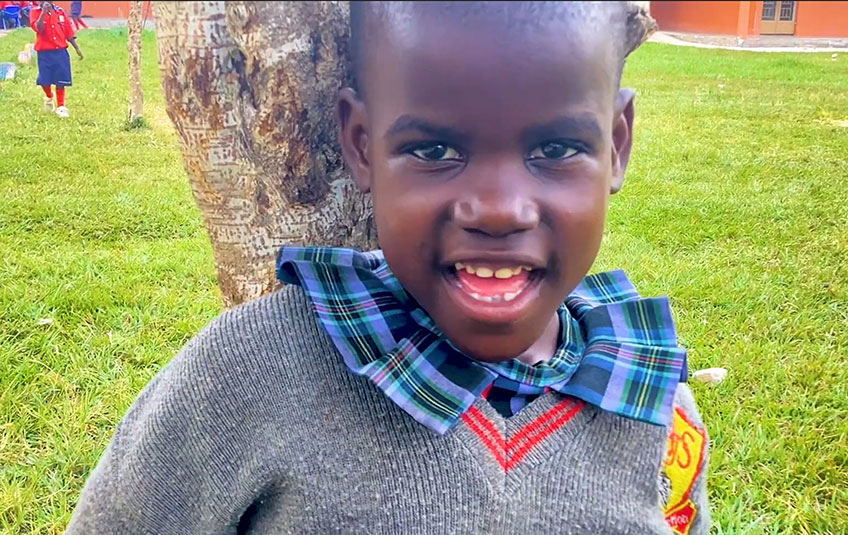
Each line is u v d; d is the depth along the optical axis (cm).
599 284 164
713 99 1216
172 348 400
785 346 414
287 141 157
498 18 104
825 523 292
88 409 344
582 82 109
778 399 364
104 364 380
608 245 546
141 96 940
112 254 520
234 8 144
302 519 130
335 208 168
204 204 163
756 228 595
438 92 107
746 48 1934
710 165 796
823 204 660
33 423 335
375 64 116
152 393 144
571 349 147
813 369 390
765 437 333
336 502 129
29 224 571
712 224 602
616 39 115
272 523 134
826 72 1552
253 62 149
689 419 159
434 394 130
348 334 134
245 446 134
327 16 150
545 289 121
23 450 321
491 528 130
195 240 553
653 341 149
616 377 141
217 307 443
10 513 286
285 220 165
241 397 134
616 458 139
